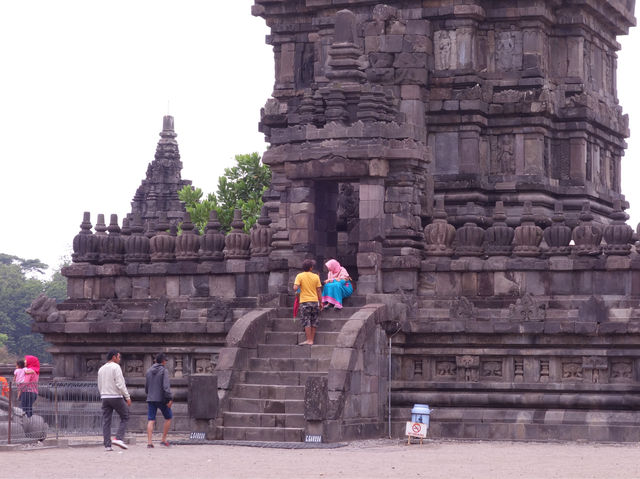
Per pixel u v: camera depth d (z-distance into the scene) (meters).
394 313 34.91
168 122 74.38
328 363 33.31
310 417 31.08
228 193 66.62
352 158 35.75
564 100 42.50
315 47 43.25
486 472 24.08
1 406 31.84
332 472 23.95
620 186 47.03
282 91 44.44
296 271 36.53
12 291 136.88
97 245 40.34
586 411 34.03
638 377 33.91
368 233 35.81
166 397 30.62
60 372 39.56
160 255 39.44
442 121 41.03
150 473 23.81
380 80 40.72
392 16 41.00
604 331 33.56
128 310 39.44
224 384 32.72
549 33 42.69
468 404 34.88
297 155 36.34
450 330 34.88
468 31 41.03
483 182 41.09
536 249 35.50
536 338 34.44
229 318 37.22
